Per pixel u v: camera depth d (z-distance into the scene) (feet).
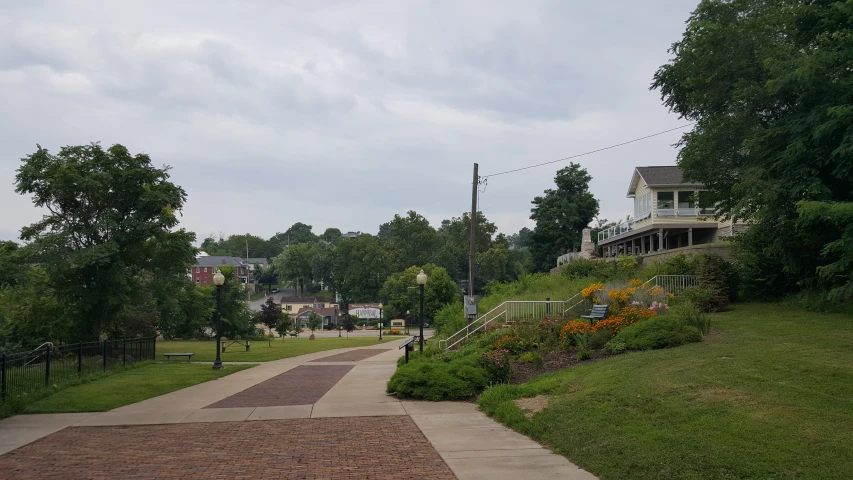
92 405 43.47
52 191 89.97
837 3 49.06
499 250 322.96
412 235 366.63
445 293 268.00
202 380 59.62
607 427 27.78
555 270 151.53
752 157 65.41
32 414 40.70
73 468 25.75
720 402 27.94
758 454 21.50
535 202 199.62
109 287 94.27
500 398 38.47
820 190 52.80
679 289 71.41
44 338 101.04
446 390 43.19
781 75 54.60
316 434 32.45
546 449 27.91
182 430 34.32
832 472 19.36
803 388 28.14
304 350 116.57
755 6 68.39
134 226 94.73
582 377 40.22
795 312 56.80
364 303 362.94
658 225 127.24
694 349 41.83
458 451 27.73
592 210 194.29
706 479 20.34
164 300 106.11
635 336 48.37
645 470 22.07
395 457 26.89
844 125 50.11
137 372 67.51
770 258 66.28
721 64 66.90
